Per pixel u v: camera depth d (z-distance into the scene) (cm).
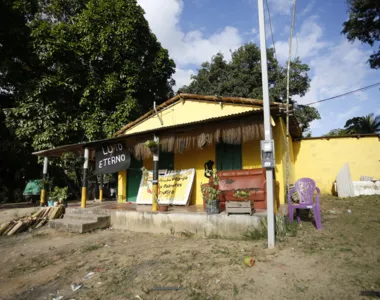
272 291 352
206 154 943
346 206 849
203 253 515
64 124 1397
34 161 2008
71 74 1459
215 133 748
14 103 1627
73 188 2003
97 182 2025
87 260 549
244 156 879
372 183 1060
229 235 620
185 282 404
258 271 409
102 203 1258
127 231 777
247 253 489
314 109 1869
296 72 1844
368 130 2220
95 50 1497
